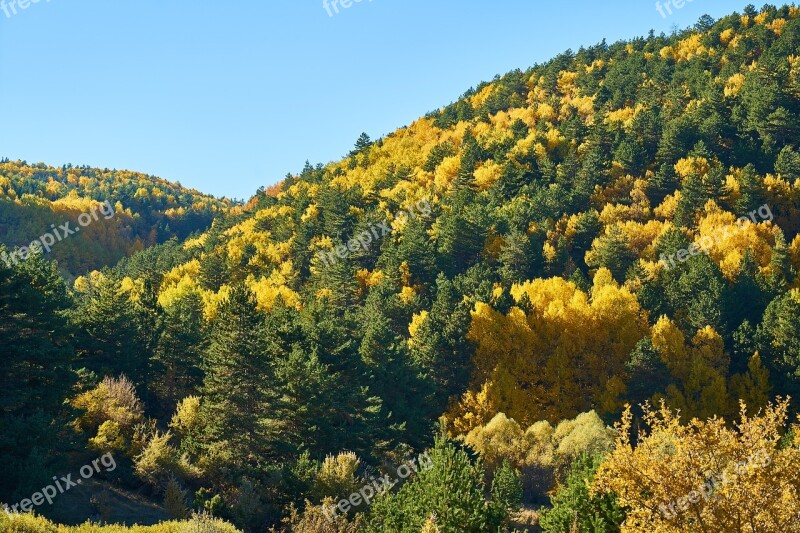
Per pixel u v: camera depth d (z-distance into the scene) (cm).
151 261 14538
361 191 14200
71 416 3638
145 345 5603
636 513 1945
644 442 2036
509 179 12862
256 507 3334
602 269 8900
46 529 2444
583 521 2377
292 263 11581
